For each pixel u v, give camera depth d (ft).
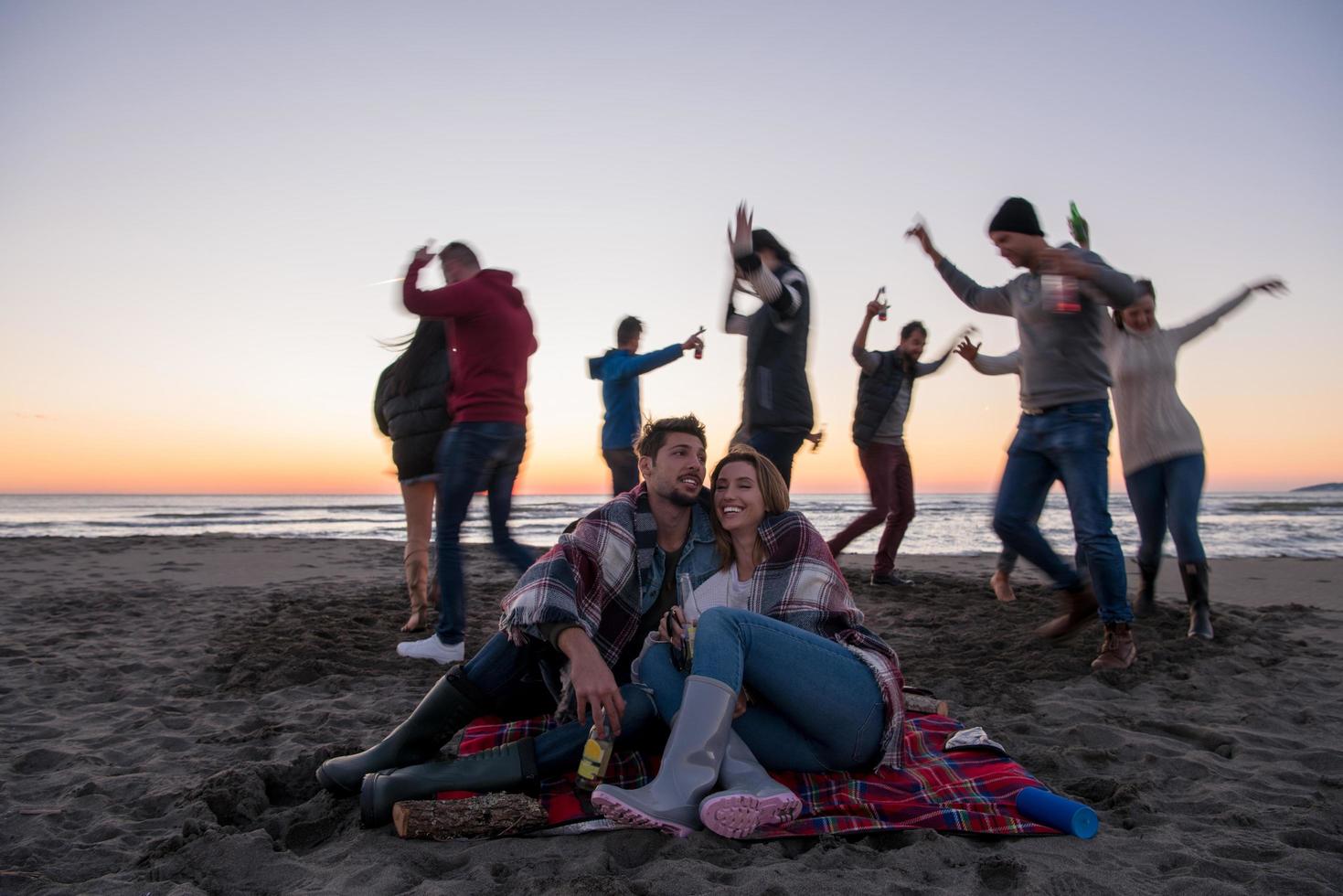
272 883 6.82
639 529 8.72
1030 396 13.80
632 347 21.22
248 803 8.37
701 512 9.02
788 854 7.38
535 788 8.16
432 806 7.54
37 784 9.25
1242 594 23.24
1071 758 10.01
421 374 15.84
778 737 8.30
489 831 7.55
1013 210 13.35
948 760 9.00
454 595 14.66
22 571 28.71
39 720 11.75
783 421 15.48
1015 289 13.98
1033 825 7.66
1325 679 13.52
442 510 14.44
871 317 21.01
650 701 8.32
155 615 19.94
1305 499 187.42
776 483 8.84
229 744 10.70
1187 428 16.16
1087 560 13.83
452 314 13.58
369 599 21.52
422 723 8.39
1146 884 6.68
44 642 16.81
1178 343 16.30
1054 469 14.10
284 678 13.64
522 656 8.52
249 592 23.75
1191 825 7.96
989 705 12.32
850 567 28.09
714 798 7.20
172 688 13.42
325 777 8.45
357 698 12.78
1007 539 14.38
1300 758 9.96
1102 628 16.11
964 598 21.34
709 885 6.55
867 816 7.80
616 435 21.88
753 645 7.86
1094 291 12.54
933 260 15.23
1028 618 18.35
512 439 14.33
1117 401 16.75
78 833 7.94
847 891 6.43
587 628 8.33
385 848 7.40
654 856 7.27
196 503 267.59
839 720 8.04
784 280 15.38
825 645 8.08
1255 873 6.84
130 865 7.23
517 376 14.39
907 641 16.58
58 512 141.28
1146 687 13.08
